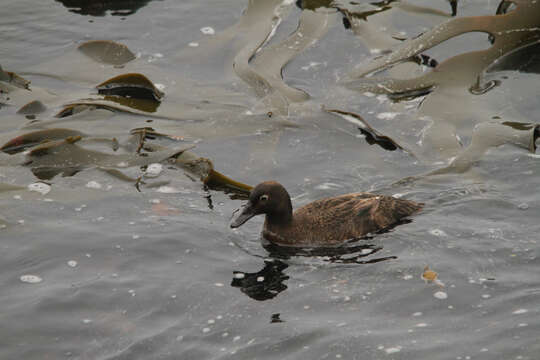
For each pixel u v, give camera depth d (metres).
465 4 19.97
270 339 10.46
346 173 14.60
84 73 18.22
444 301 11.01
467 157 14.51
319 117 16.33
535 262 11.72
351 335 10.42
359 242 12.70
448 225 12.81
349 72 17.72
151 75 18.12
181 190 14.23
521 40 17.42
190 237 12.87
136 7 21.17
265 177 14.59
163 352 10.30
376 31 18.84
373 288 11.45
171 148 15.48
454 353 9.95
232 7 20.95
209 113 16.61
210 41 19.11
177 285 11.70
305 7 19.61
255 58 18.31
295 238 12.95
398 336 10.35
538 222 12.70
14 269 12.05
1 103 17.05
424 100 16.38
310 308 11.08
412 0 20.16
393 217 13.08
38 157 15.04
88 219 13.30
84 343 10.53
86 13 20.94
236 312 11.06
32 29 20.17
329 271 12.00
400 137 15.51
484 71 17.25
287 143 15.59
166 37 19.69
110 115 16.64
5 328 10.79
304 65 18.28
